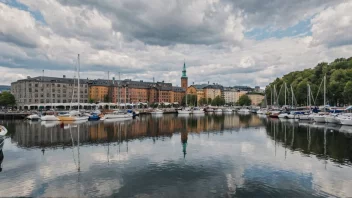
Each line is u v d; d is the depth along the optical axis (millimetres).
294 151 35125
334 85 103938
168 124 75250
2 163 28938
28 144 40219
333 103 115062
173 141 43688
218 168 27203
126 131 57062
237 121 87125
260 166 27891
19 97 163875
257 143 41594
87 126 67438
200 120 92562
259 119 96688
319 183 22578
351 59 128750
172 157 31984
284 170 26391
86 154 33375
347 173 25250
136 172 25797
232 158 31453
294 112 100062
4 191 20859
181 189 21328
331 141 42344
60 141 43062
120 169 26797
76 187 21703
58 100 170125
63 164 28609
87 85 187000
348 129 58406
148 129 61375
